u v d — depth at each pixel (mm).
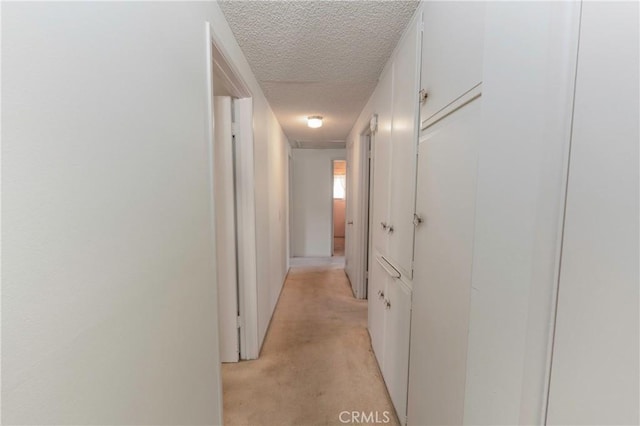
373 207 2238
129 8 638
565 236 471
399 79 1506
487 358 676
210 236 1138
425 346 1135
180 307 896
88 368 535
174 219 854
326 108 2766
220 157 1891
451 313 911
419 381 1204
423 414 1156
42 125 442
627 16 373
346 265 4352
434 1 1062
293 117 3111
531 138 528
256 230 2086
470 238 795
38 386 443
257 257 2121
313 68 1867
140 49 679
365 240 3295
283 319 2795
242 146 1929
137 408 681
